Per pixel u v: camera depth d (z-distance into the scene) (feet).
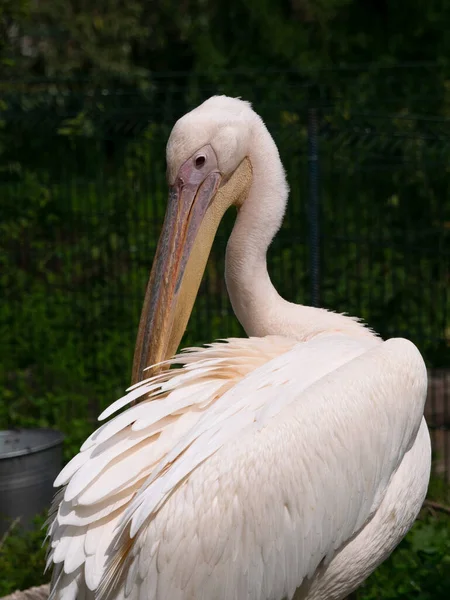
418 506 11.37
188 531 8.95
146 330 11.49
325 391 9.72
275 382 9.89
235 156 11.82
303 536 9.46
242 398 9.65
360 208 24.08
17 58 37.63
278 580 9.48
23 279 26.53
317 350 10.44
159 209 25.82
